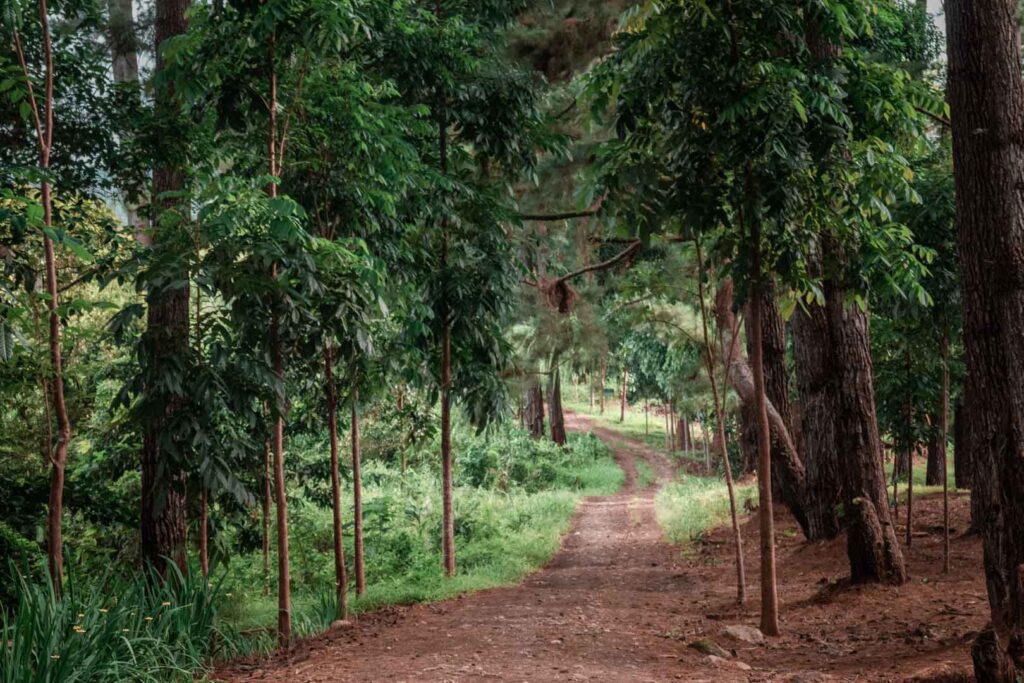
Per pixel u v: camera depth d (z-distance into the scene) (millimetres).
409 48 9641
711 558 13820
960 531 12609
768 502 7195
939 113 7605
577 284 17172
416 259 10961
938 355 11367
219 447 6703
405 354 10391
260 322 6387
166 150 8617
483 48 11305
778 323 15062
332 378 9344
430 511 15797
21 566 8117
